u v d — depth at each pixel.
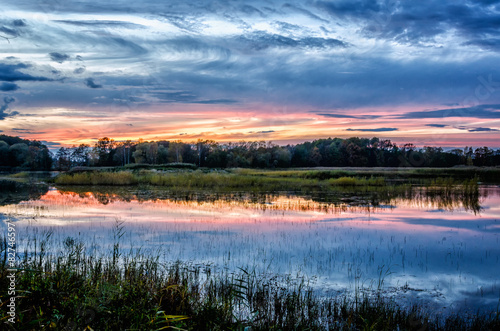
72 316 4.09
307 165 83.88
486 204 18.56
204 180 29.94
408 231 11.56
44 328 3.73
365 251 9.13
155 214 14.13
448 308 5.99
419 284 7.02
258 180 30.53
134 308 4.38
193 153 78.62
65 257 7.23
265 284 6.67
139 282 5.46
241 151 77.19
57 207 16.08
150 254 8.28
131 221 12.55
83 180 31.02
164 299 5.28
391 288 6.77
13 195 21.56
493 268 7.98
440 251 9.26
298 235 10.62
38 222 12.23
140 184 30.81
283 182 31.47
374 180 31.25
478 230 11.92
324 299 6.16
